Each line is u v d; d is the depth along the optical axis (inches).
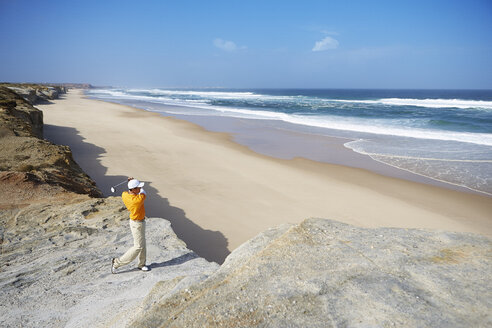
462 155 673.6
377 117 1375.5
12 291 175.8
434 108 1755.7
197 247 313.4
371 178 535.5
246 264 140.9
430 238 163.8
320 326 100.6
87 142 757.3
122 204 312.5
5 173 323.9
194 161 621.0
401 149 740.0
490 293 113.0
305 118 1349.7
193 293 125.3
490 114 1405.0
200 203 417.7
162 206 405.1
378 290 117.1
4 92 861.8
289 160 645.3
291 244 157.0
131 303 157.6
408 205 425.1
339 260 140.3
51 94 2306.8
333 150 737.6
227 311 111.0
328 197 449.7
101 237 248.8
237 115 1445.6
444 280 122.1
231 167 586.2
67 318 153.2
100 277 196.7
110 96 3614.7
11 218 266.2
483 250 147.6
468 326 96.9
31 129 597.3
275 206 414.3
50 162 419.2
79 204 300.7
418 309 105.6
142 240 202.2
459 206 421.7
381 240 160.7
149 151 690.2
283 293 118.0
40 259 213.5
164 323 109.3
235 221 370.0
